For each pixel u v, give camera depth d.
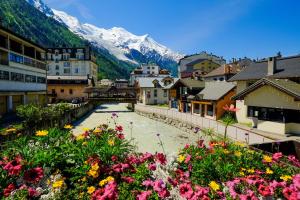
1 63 33.84
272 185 5.84
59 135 9.09
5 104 35.50
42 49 47.56
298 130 21.34
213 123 23.14
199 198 4.98
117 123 36.06
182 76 87.00
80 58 106.69
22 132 16.06
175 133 28.11
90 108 55.97
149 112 44.56
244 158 7.97
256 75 30.67
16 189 5.58
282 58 31.75
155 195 5.31
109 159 7.34
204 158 7.90
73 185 6.40
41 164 6.73
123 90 57.19
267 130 23.45
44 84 50.75
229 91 32.97
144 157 7.66
